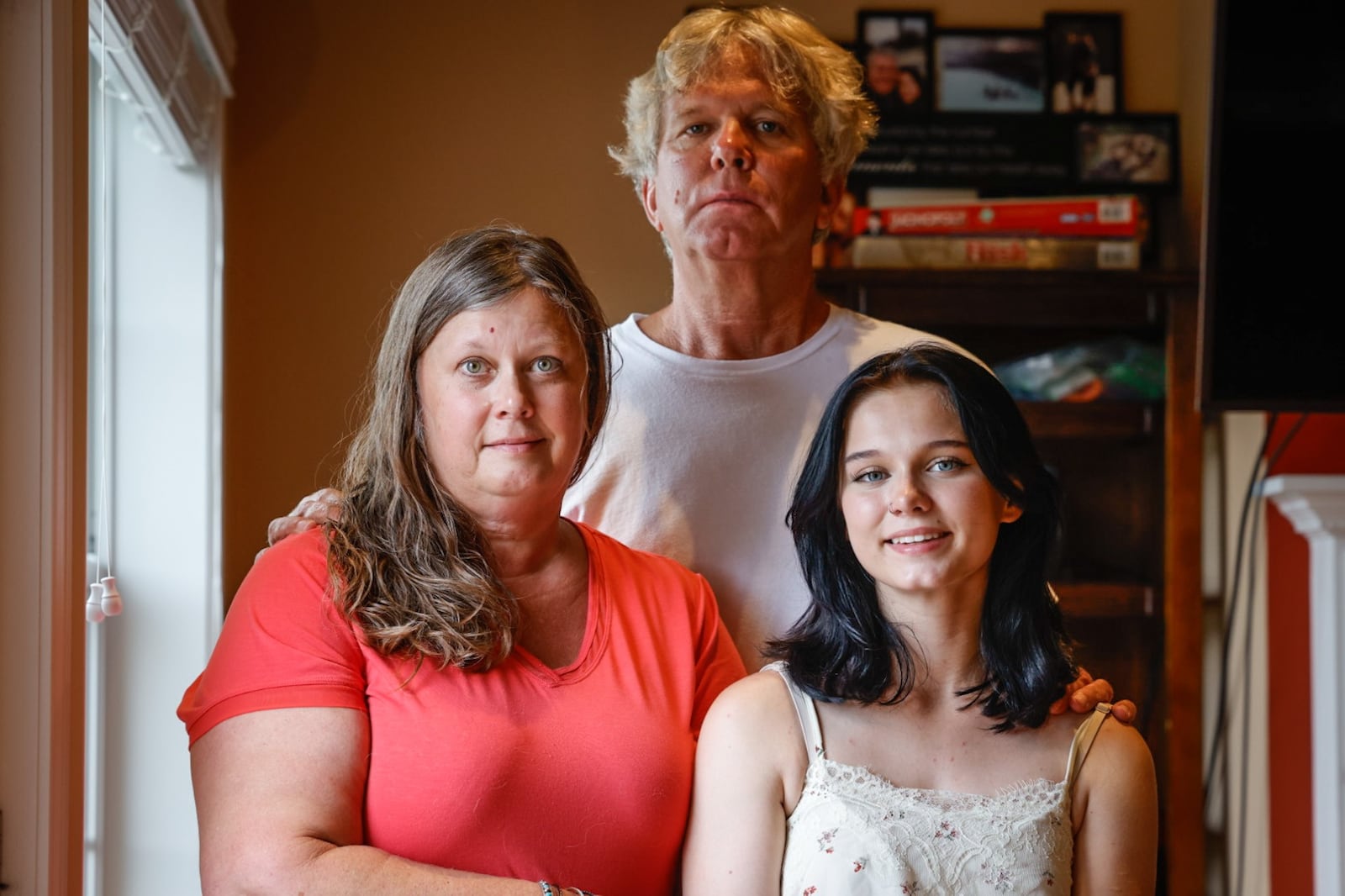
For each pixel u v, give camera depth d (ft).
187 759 8.63
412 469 4.70
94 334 8.77
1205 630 10.76
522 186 10.55
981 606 4.93
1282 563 10.34
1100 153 10.83
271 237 10.35
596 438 5.21
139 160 8.89
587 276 10.54
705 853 4.78
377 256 10.41
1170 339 10.05
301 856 4.17
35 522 5.05
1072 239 10.23
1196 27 10.64
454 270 4.68
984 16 10.99
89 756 8.52
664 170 6.08
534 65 10.62
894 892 4.51
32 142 5.11
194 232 8.91
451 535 4.66
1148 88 11.05
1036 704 4.83
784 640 5.18
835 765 4.72
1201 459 10.05
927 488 4.75
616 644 4.89
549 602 4.92
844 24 10.90
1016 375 10.27
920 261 10.16
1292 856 10.14
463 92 10.57
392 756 4.45
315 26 10.50
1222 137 9.14
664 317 6.42
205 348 8.87
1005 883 4.55
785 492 6.15
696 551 6.12
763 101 5.97
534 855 4.52
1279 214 9.14
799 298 6.21
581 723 4.64
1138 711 10.39
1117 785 4.82
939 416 4.78
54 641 5.06
